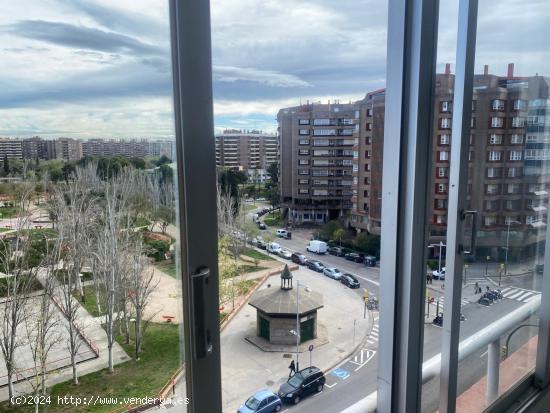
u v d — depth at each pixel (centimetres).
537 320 218
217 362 99
